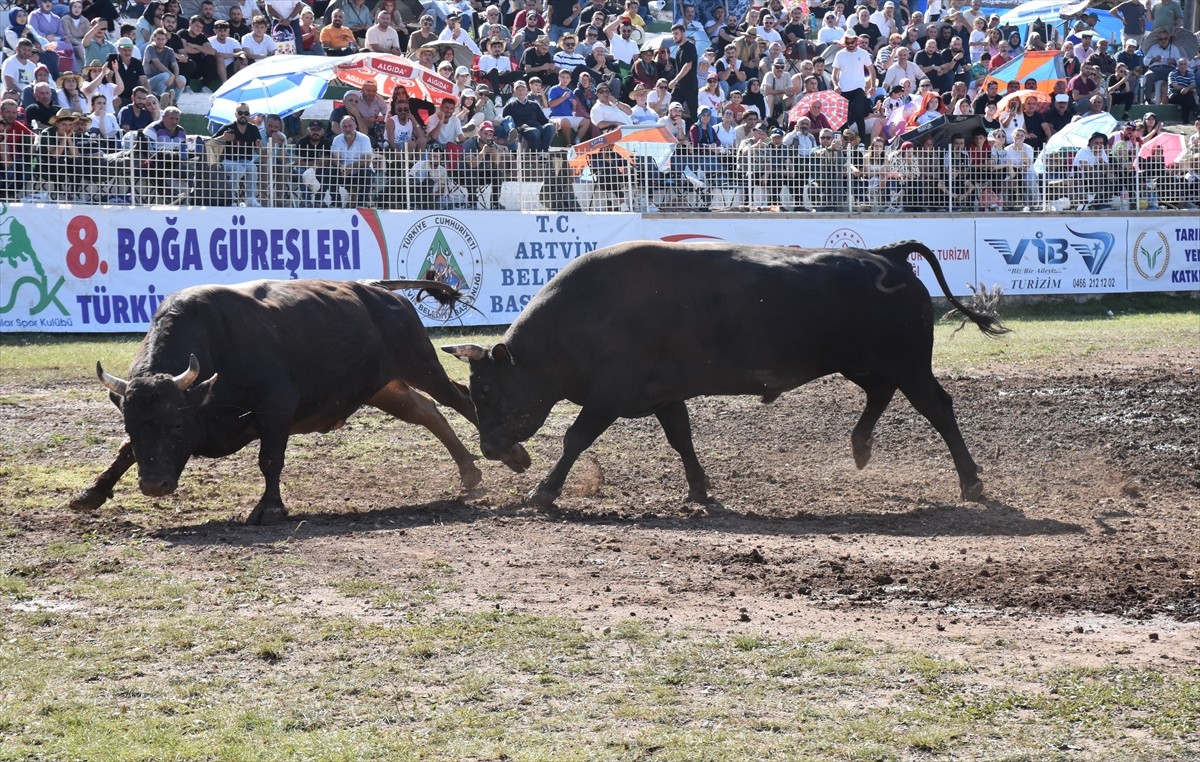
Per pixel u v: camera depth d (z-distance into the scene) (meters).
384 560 17.16
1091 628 14.46
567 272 21.83
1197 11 72.44
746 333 21.22
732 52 58.41
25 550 17.70
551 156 46.31
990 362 36.94
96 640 13.80
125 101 46.47
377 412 29.83
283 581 16.09
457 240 44.94
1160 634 14.22
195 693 12.34
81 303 40.50
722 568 17.05
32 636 13.93
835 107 53.78
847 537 19.12
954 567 17.11
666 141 47.47
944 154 51.50
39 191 40.38
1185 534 19.12
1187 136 56.84
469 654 13.40
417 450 26.27
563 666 13.06
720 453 26.20
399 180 44.56
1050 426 28.00
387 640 13.80
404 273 44.25
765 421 29.03
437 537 18.61
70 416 28.75
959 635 14.16
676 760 10.88
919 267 51.06
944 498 22.41
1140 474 23.83
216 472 24.03
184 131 45.53
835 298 21.44
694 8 67.25
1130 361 37.31
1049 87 60.47
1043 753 11.03
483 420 22.39
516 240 45.69
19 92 43.47
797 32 63.09
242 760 10.84
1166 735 11.38
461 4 62.50
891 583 16.31
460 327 45.16
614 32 58.94
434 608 15.00
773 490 23.11
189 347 19.64
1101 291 53.88
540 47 52.47
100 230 40.56
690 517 20.78
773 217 48.84
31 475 23.17
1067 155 53.59
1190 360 37.44
